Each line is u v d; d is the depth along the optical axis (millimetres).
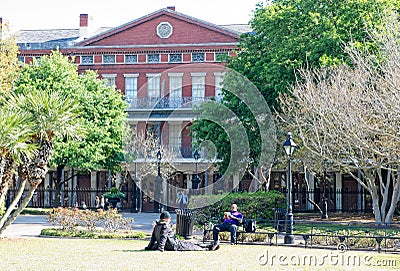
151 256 16625
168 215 18453
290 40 32812
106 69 54375
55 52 45938
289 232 22047
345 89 25109
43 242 20469
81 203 51562
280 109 33906
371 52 29594
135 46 53812
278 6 35438
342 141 27297
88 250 18125
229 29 52875
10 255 16656
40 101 20531
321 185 47656
